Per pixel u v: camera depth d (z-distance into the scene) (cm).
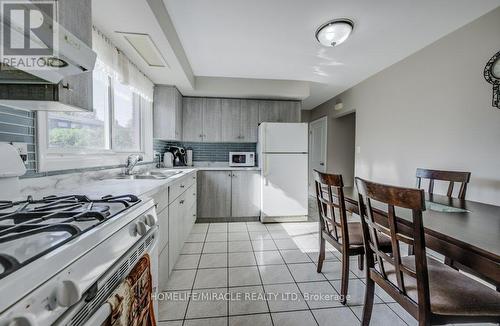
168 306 156
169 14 190
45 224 65
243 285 181
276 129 342
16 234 56
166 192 173
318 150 522
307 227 324
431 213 130
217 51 257
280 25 206
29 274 44
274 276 194
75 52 76
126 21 161
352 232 181
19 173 99
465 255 89
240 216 351
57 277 48
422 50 247
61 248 53
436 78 231
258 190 352
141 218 94
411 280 114
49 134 137
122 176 209
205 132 369
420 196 88
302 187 347
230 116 373
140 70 252
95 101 192
